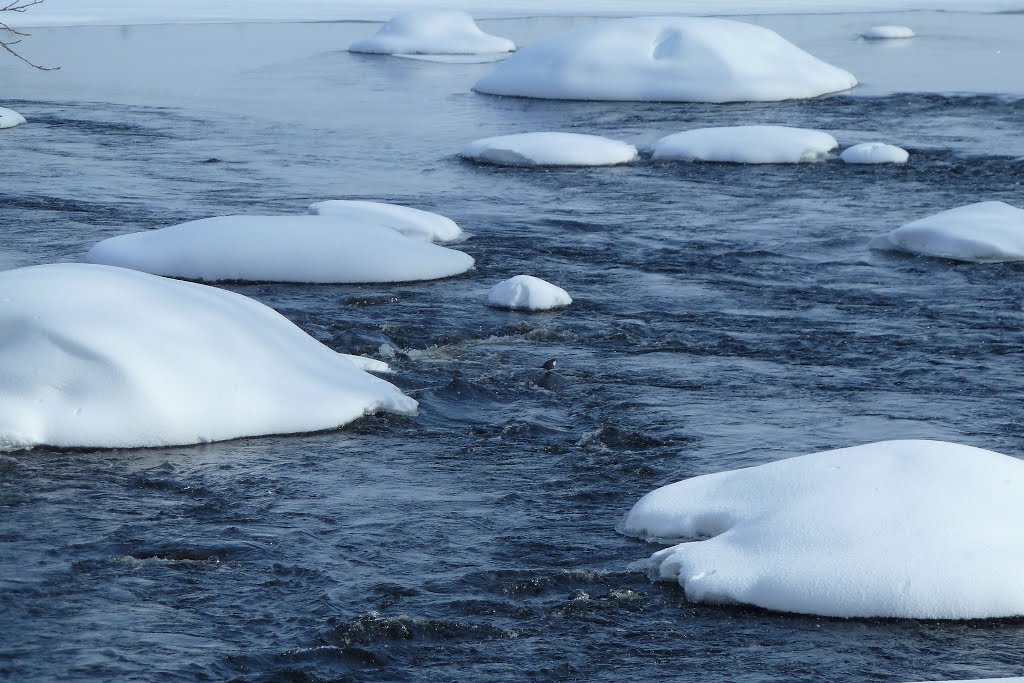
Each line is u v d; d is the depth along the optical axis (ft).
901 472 26.58
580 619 25.40
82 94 118.52
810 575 25.08
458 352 44.70
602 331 47.47
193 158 85.46
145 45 160.35
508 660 23.89
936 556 24.97
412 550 28.55
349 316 48.49
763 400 39.91
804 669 23.32
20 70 136.15
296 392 36.22
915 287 54.54
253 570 27.43
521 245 61.72
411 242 55.93
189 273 52.70
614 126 100.22
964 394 40.81
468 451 35.06
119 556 27.91
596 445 35.73
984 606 24.39
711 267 57.98
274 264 52.95
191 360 34.96
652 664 23.67
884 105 108.37
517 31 178.81
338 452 34.42
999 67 134.41
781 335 47.42
